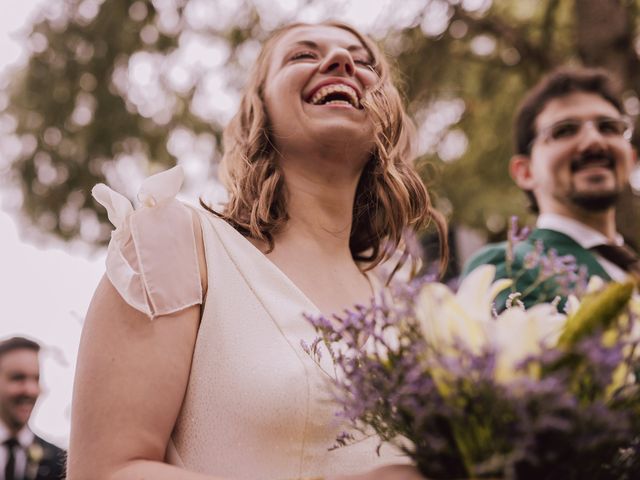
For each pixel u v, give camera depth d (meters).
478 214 8.31
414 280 1.62
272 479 2.04
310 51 2.68
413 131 2.94
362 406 1.62
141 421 1.97
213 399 2.09
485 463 1.51
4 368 5.03
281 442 2.06
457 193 8.30
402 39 7.80
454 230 7.71
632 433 1.59
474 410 1.51
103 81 8.93
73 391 2.03
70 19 9.13
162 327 2.07
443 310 1.57
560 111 3.82
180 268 2.14
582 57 7.38
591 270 3.50
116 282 2.07
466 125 8.49
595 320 1.57
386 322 1.66
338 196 2.54
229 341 2.13
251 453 2.05
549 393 1.46
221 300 2.18
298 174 2.54
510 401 1.48
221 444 2.06
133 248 2.14
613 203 3.75
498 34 8.24
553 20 8.12
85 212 9.23
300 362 2.12
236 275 2.23
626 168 3.80
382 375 1.63
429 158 7.96
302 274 2.38
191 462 2.07
